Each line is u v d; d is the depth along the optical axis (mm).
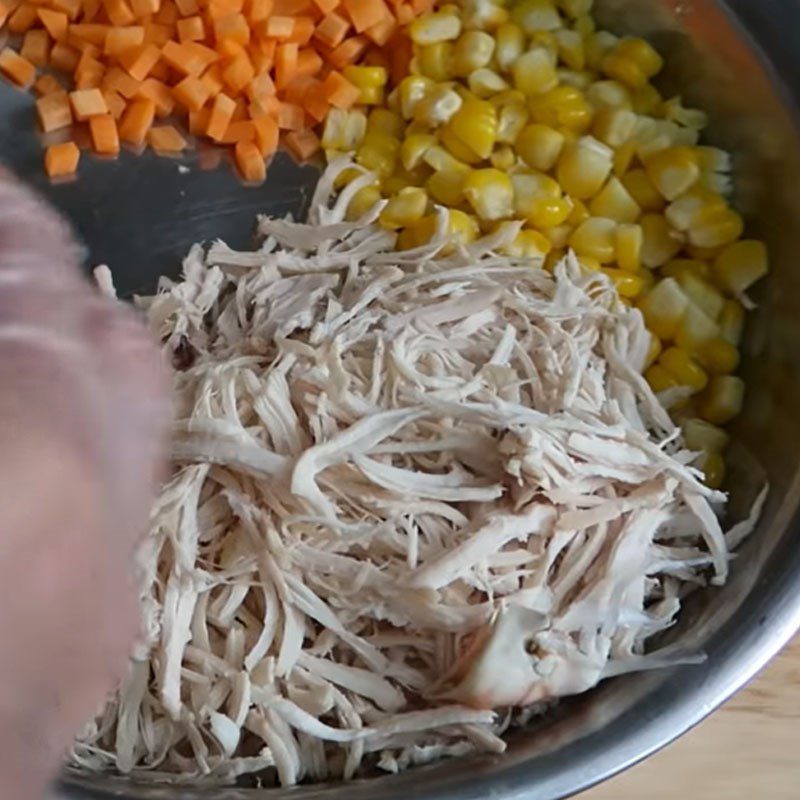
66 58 339
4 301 162
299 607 285
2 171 193
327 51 343
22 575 155
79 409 164
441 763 279
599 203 334
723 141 331
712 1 318
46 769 170
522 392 302
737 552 297
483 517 288
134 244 332
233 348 307
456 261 321
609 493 294
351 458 288
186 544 284
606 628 286
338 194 337
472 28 342
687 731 278
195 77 335
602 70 343
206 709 280
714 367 323
